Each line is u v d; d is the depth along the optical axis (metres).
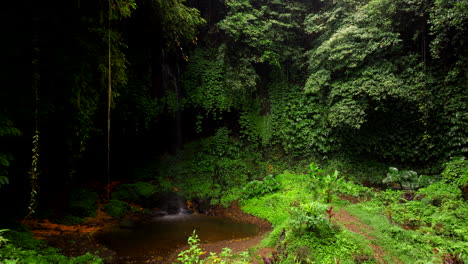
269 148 13.30
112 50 6.32
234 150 12.88
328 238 5.26
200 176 12.09
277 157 13.09
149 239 7.05
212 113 12.52
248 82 12.49
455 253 4.70
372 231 5.99
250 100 13.36
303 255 4.75
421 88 9.83
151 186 10.79
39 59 5.13
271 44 12.59
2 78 4.61
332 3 12.48
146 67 11.19
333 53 11.02
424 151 10.17
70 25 5.54
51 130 6.43
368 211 7.56
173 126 12.74
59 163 8.02
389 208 7.71
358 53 10.45
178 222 8.75
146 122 11.27
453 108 9.41
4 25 4.61
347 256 4.83
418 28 10.38
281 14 12.87
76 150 7.92
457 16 8.45
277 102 13.51
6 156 4.56
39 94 5.20
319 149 12.10
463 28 8.83
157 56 11.61
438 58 9.98
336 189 9.64
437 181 9.12
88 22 5.77
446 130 9.66
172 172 12.13
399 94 9.53
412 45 10.73
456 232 5.82
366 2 11.27
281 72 13.71
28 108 5.00
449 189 8.11
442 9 8.88
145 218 9.04
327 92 11.95
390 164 10.96
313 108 12.56
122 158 12.09
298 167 12.45
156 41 10.84
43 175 8.02
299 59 13.46
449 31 9.37
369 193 9.42
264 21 12.81
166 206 10.16
